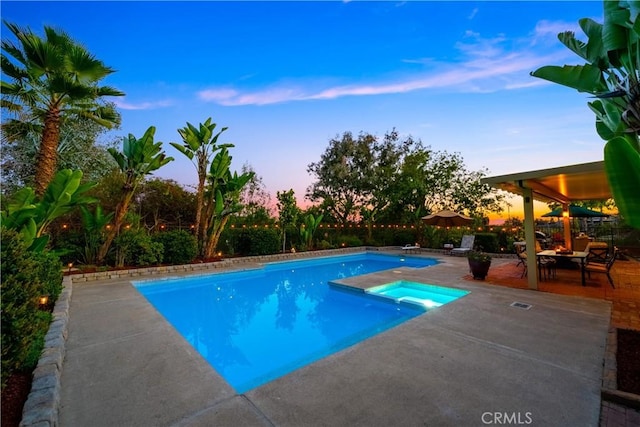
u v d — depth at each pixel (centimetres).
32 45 688
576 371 278
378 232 1727
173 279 801
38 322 262
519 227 1295
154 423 209
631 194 220
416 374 275
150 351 334
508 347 334
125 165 868
